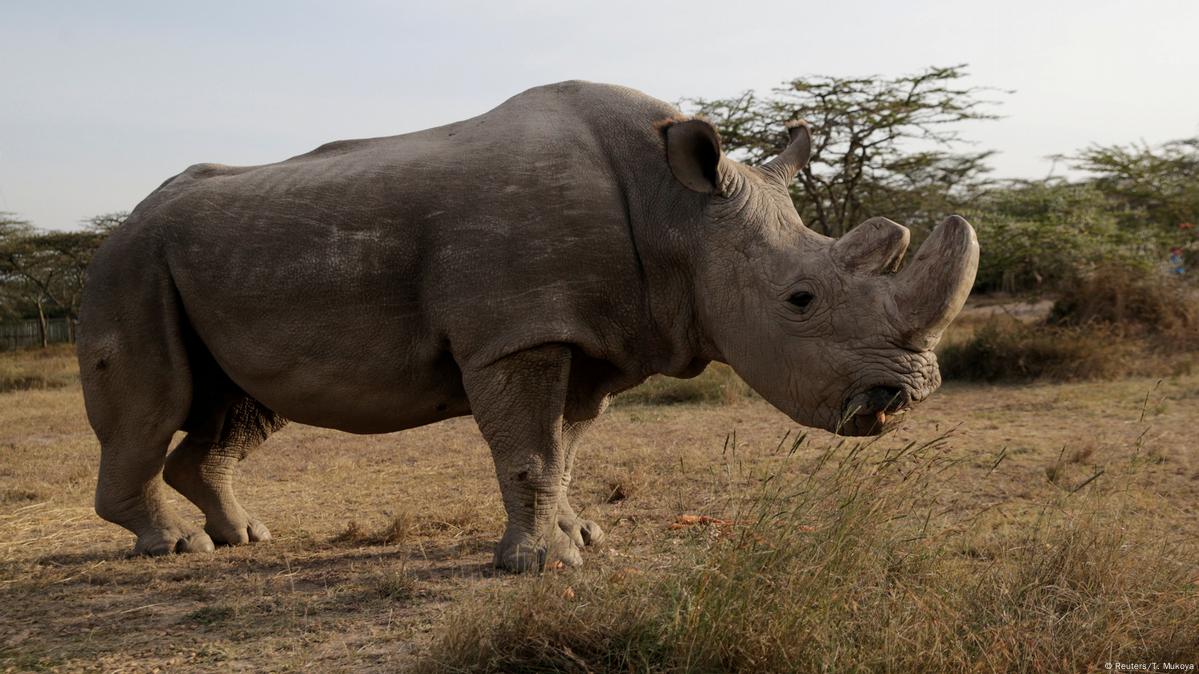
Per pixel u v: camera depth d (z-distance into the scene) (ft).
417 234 17.15
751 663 11.39
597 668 11.75
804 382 16.02
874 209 79.41
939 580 13.34
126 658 13.33
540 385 16.65
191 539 19.88
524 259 16.37
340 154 19.72
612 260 16.93
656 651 11.88
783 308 16.11
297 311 17.60
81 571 18.33
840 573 12.42
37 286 155.12
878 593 12.39
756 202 16.93
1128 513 18.39
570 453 19.45
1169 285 58.80
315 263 17.42
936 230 15.19
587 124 17.97
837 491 13.79
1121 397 38.58
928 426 33.65
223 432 20.83
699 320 17.34
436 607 14.98
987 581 13.74
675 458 28.78
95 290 18.93
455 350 16.78
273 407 18.88
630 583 13.15
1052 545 14.85
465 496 25.26
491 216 16.62
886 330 15.30
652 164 17.53
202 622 14.85
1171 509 19.45
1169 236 77.30
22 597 16.66
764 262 16.42
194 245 18.38
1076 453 25.91
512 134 17.65
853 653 11.43
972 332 59.16
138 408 18.99
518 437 16.69
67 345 132.57
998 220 77.92
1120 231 77.15
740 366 16.80
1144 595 13.03
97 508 19.70
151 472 19.56
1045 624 12.42
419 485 27.27
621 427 36.96
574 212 16.71
